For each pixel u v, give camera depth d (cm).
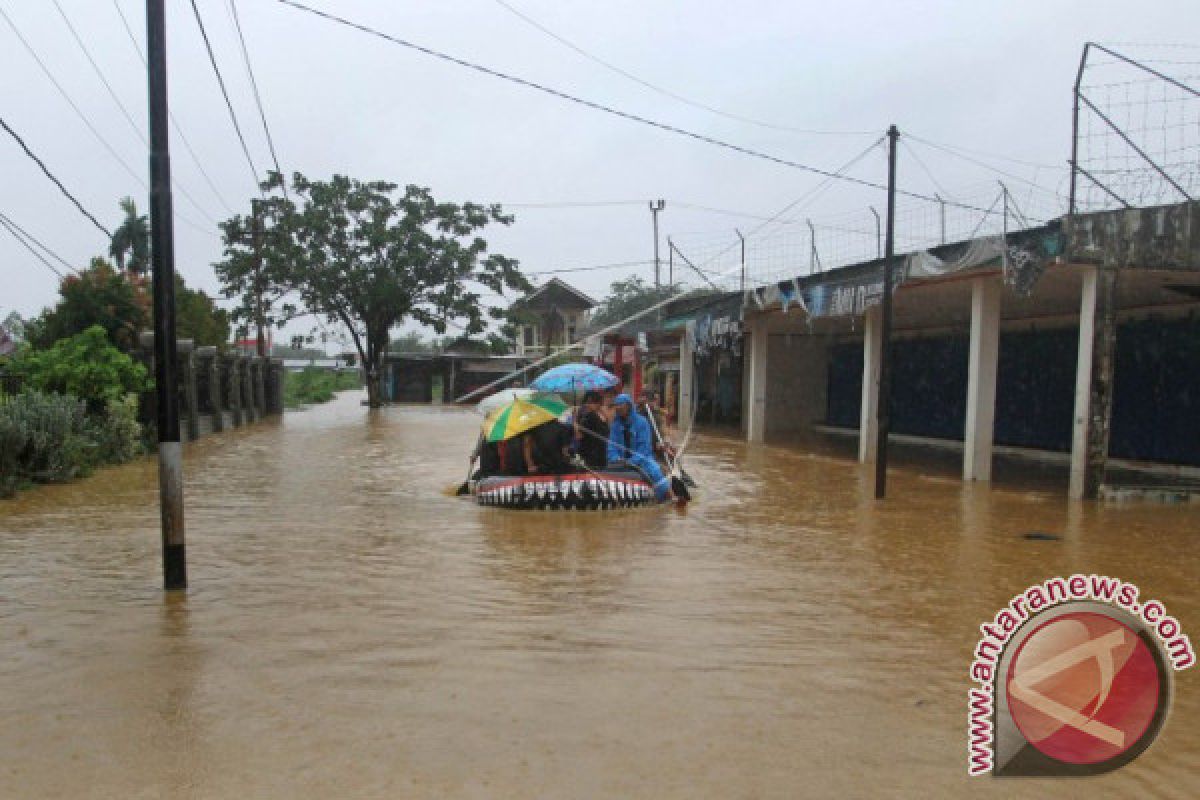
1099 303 1214
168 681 480
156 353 661
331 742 406
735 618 614
